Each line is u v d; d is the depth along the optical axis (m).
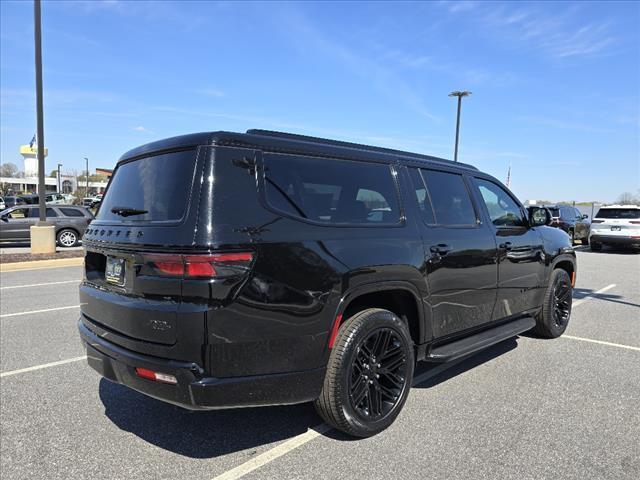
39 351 5.33
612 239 17.69
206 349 2.64
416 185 4.02
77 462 3.07
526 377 4.54
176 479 2.88
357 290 3.22
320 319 3.02
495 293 4.61
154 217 2.97
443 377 4.55
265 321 2.80
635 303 8.12
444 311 3.98
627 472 2.93
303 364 2.97
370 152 3.79
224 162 2.88
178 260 2.68
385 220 3.64
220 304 2.66
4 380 4.48
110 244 3.17
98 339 3.23
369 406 3.34
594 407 3.86
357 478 2.88
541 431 3.45
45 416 3.73
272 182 3.03
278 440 3.36
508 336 4.60
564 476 2.88
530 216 5.23
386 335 3.45
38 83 13.83
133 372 2.91
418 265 3.67
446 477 2.88
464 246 4.18
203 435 3.44
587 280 10.74
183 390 2.68
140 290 2.87
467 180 4.63
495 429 3.48
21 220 17.47
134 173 3.40
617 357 5.16
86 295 3.46
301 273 2.95
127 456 3.15
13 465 3.03
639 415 3.72
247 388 2.77
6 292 8.98
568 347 5.53
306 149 3.32
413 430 3.47
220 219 2.73
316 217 3.17
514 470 2.95
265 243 2.83
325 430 3.50
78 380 4.48
